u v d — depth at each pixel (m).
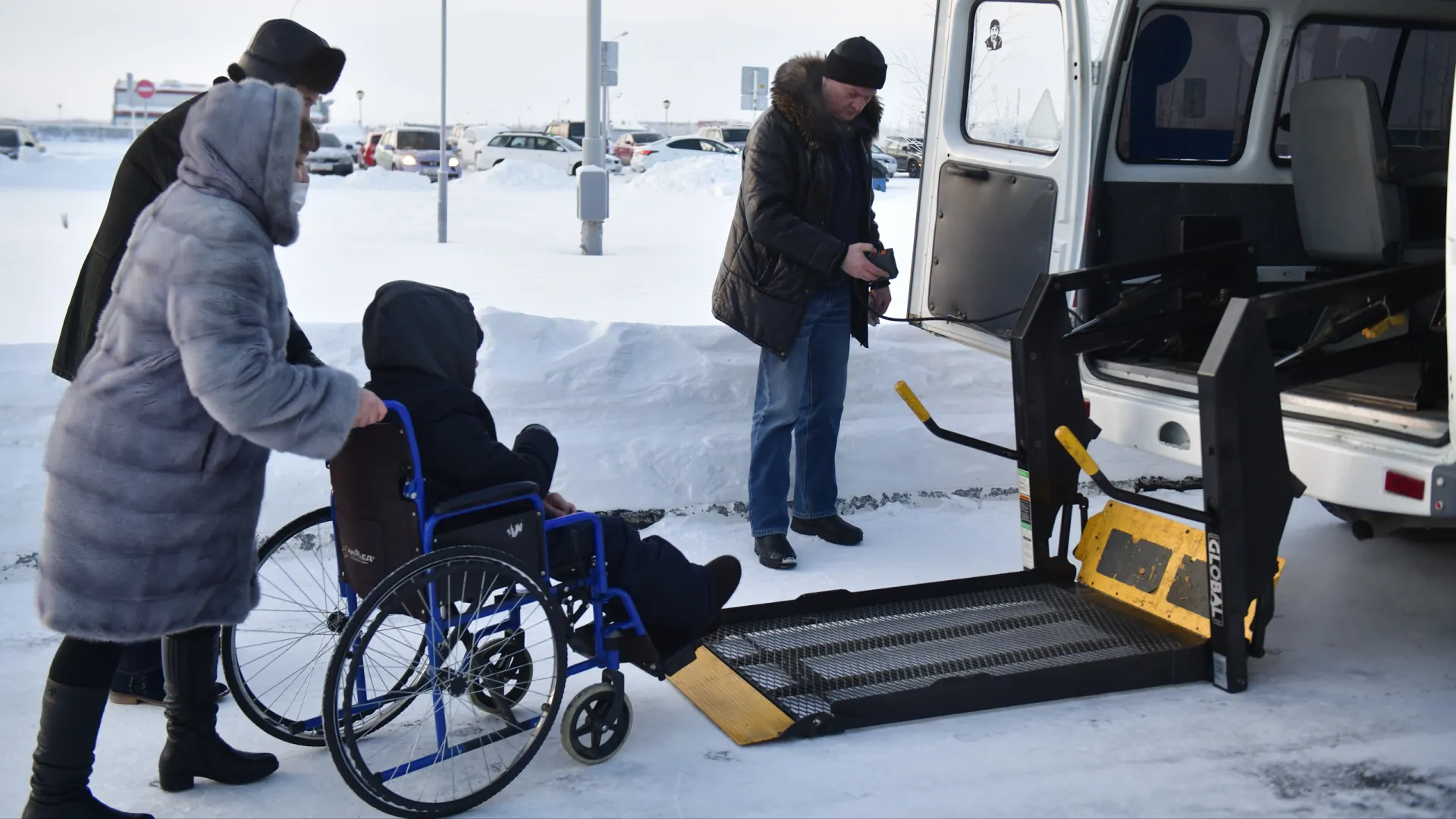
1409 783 3.08
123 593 2.55
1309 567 4.72
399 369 2.98
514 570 2.95
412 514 2.89
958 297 5.34
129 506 2.54
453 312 3.06
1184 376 4.27
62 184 27.12
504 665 3.33
